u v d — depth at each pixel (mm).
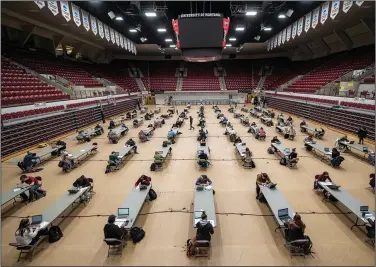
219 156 14906
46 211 7766
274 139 15742
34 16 23344
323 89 26344
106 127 24203
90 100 27391
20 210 9070
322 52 40094
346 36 31438
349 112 20125
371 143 16469
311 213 8508
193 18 22859
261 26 29047
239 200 9523
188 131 21922
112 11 23156
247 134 20406
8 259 6602
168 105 45188
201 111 31062
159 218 8359
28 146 16453
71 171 12789
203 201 8195
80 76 33406
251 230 7645
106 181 11492
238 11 22641
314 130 18859
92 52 45375
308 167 12867
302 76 38531
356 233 7410
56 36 31047
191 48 26062
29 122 17141
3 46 25656
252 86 49719
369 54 26984
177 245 7027
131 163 13906
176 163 13789
